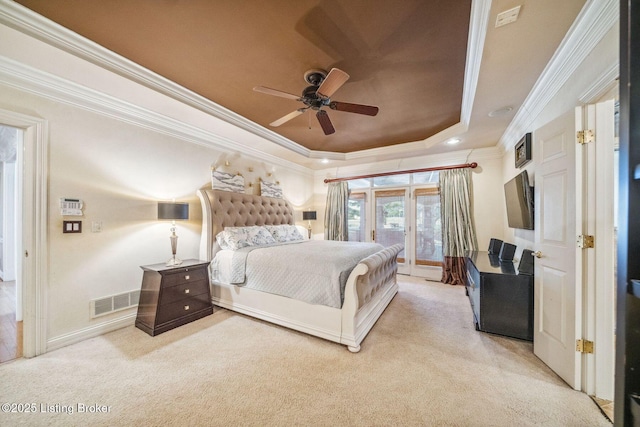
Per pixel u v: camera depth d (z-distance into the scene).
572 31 1.63
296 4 1.59
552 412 1.56
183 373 1.94
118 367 2.01
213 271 3.39
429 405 1.62
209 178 3.76
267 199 4.59
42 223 2.20
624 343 0.67
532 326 2.42
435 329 2.70
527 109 2.67
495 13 1.50
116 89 2.46
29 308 2.15
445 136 3.83
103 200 2.62
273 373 1.95
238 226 3.85
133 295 2.84
